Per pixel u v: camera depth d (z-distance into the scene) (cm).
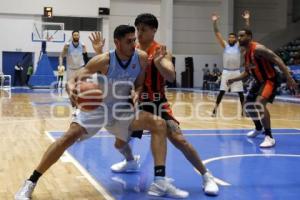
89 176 371
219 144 547
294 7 2356
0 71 2100
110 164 418
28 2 2094
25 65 2138
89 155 458
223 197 313
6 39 2097
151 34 331
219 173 389
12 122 734
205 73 2128
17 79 2120
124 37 300
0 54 2097
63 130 641
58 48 2109
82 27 2186
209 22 2331
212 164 427
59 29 1950
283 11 2348
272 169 407
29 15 2109
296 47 2150
